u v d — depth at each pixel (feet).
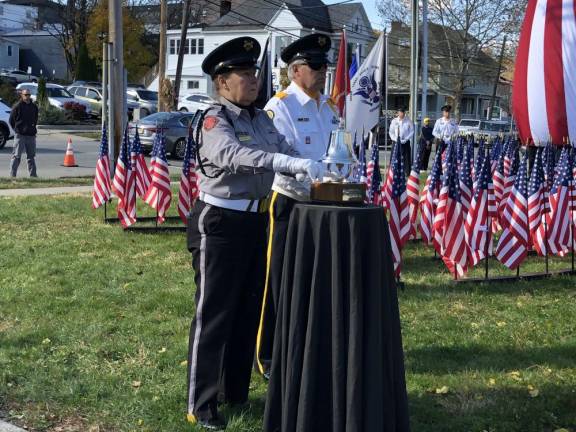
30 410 13.39
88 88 127.13
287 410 10.22
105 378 14.80
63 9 198.49
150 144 73.51
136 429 12.73
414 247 29.84
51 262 24.95
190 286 22.15
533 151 31.12
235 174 12.07
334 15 181.57
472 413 13.55
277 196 13.74
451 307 20.76
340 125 15.58
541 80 29.89
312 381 9.99
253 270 13.10
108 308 19.69
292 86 15.23
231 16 187.93
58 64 239.30
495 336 18.04
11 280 22.45
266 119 12.93
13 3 271.08
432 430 12.89
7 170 57.88
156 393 14.19
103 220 33.94
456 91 156.87
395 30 159.74
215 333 12.51
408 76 161.68
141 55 185.57
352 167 10.67
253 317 13.32
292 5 174.91
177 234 30.99
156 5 205.16
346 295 9.84
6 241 28.35
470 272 25.36
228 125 11.87
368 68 30.55
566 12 28.94
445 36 152.87
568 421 13.25
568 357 16.67
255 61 12.13
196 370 12.61
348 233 9.77
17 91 122.52
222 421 12.79
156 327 18.17
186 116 77.30
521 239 23.86
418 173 28.40
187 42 192.95
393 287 10.37
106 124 44.88
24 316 18.83
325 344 10.02
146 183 34.24
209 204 12.25
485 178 24.02
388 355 10.16
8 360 15.65
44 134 98.43
